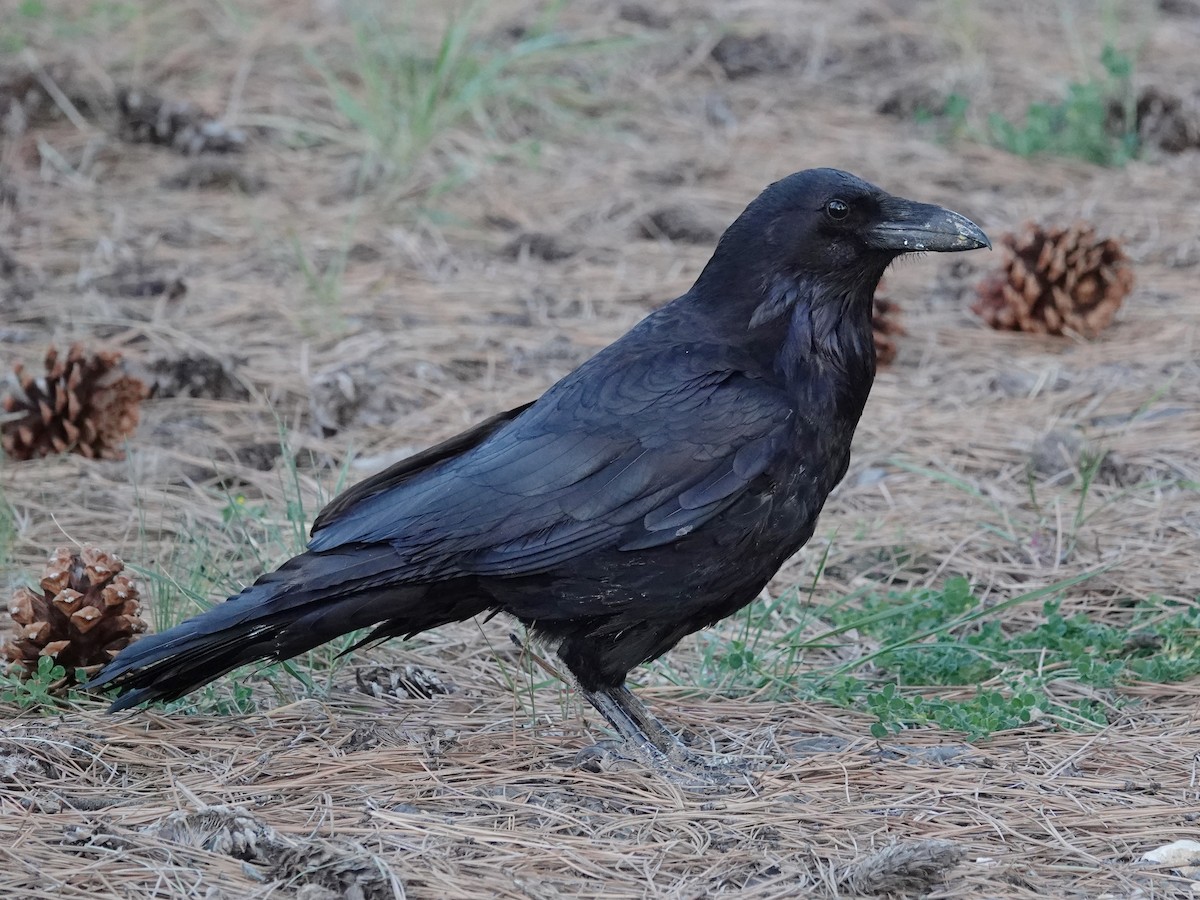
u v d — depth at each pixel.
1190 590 10.55
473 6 20.19
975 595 10.68
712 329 8.79
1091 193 18.41
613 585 8.39
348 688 9.38
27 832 7.25
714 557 8.43
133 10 21.20
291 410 13.15
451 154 18.52
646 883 7.02
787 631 10.25
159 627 9.55
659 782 8.08
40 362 13.43
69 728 8.48
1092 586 10.66
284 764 8.17
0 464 11.89
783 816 7.70
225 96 19.53
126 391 12.39
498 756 8.43
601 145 19.39
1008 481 12.20
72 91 19.06
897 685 9.56
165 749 8.34
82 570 9.15
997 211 17.88
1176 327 14.96
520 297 15.52
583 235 17.00
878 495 12.06
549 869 7.13
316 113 19.39
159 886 6.80
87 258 15.81
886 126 20.33
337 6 22.16
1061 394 13.61
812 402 8.63
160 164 18.22
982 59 21.73
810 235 8.66
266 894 6.77
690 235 16.98
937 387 13.92
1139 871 7.13
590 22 22.17
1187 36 23.48
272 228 16.81
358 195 17.75
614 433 8.40
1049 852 7.30
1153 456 12.41
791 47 22.00
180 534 10.92
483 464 8.41
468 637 10.20
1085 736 8.63
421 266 16.20
